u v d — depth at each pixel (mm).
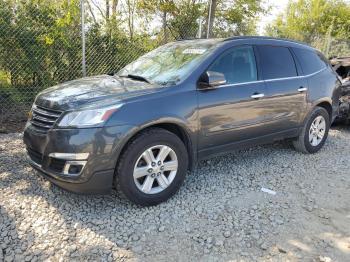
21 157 4961
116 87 3859
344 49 14500
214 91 4074
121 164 3461
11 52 6676
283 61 5043
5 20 6508
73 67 7344
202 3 10055
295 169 5023
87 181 3348
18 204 3693
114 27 7793
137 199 3613
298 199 4117
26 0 6660
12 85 6797
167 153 3758
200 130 3994
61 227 3340
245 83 4426
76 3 7133
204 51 4305
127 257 2982
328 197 4215
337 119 7195
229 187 4328
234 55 4434
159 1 9422
